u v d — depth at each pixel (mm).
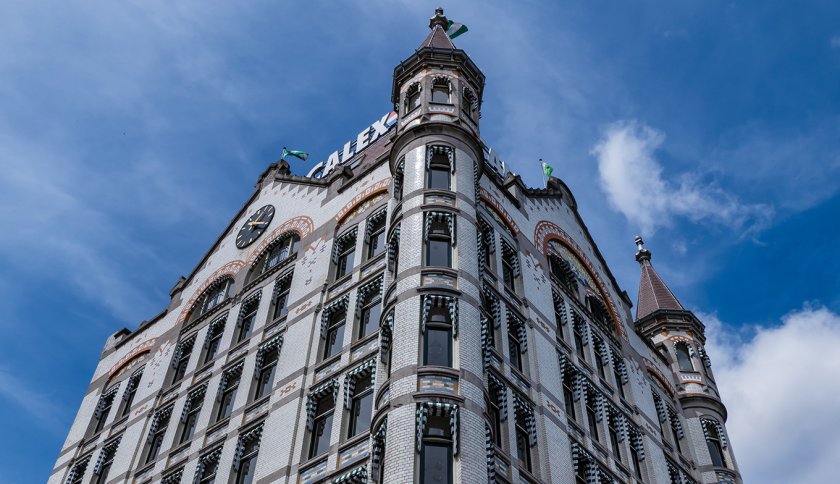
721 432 39688
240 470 27688
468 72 34562
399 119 33188
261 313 33531
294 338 30281
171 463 30781
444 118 31766
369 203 32969
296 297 32219
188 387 33812
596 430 30719
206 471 29094
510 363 27453
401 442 21094
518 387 27031
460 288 25219
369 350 26438
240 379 31406
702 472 37438
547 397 28141
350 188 34906
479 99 34750
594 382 32219
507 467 23969
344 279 30391
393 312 24953
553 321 31875
